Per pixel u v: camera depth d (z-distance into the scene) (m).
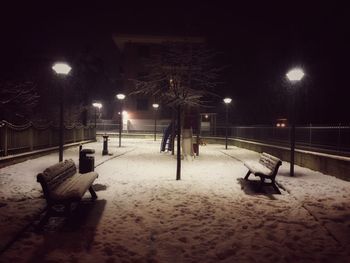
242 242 5.30
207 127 37.62
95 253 4.82
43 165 13.59
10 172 11.56
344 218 6.46
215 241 5.33
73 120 38.00
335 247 5.13
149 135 41.44
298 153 14.82
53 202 5.73
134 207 7.20
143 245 5.14
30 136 16.28
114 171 12.66
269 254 4.87
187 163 15.78
